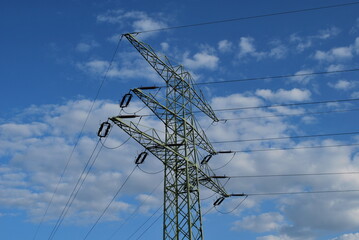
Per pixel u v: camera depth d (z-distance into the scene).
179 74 47.59
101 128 35.25
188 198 40.88
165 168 44.00
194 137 45.66
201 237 39.50
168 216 41.25
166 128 44.19
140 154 39.75
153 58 44.28
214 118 50.50
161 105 40.50
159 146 40.56
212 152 49.38
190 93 48.12
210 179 46.00
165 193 42.62
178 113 45.31
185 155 43.00
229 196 50.16
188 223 39.66
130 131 37.53
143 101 38.91
